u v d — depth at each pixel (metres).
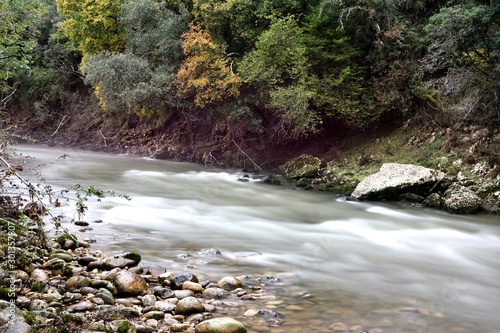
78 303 4.62
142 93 19.23
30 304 4.39
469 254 8.21
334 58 16.62
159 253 7.02
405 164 13.45
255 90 18.17
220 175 17.38
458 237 9.43
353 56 17.05
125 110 23.56
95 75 20.50
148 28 22.08
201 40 18.08
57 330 3.84
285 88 16.89
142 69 20.38
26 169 16.52
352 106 16.61
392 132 16.39
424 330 4.66
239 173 17.89
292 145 18.69
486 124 13.84
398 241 8.98
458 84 13.75
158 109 21.61
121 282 5.10
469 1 13.33
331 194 13.91
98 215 9.60
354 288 5.97
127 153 24.48
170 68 20.27
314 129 16.70
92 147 26.72
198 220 9.98
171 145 22.55
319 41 16.52
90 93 30.62
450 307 5.43
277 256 7.37
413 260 7.69
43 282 5.04
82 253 6.52
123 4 23.14
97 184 14.32
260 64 16.44
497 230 10.00
